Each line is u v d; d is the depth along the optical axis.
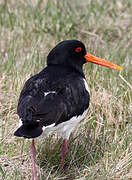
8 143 10.62
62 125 9.33
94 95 11.87
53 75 9.66
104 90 11.93
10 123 11.30
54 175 9.66
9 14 16.67
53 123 8.66
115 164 9.74
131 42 15.28
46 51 14.52
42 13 17.19
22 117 8.52
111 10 17.98
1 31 16.03
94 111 11.52
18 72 12.80
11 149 10.37
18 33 16.03
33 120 8.43
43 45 15.21
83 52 10.62
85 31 16.02
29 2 17.75
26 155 10.34
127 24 17.05
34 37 15.45
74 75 9.88
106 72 12.82
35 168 9.62
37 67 12.98
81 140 10.77
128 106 11.66
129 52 14.34
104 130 10.82
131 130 10.73
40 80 9.41
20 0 17.91
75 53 10.34
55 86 9.23
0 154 10.27
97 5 17.84
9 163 10.04
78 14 17.48
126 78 12.53
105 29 16.61
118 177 9.54
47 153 10.55
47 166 9.98
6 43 15.35
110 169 9.70
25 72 12.63
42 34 15.55
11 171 9.73
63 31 16.22
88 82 12.23
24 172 9.91
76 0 18.31
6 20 16.62
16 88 12.26
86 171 9.85
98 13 17.67
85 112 9.96
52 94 8.96
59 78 9.53
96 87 12.47
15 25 16.34
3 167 9.89
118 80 12.52
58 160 10.52
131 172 9.59
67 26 16.44
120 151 10.22
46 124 8.54
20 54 14.63
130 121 11.17
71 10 17.59
